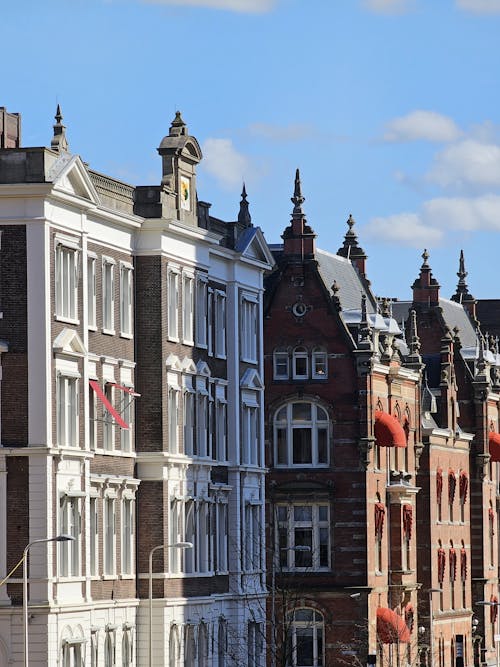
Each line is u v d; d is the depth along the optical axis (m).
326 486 176.88
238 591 156.00
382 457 182.00
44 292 126.62
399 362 187.25
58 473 127.69
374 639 177.12
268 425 178.12
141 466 141.88
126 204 141.12
